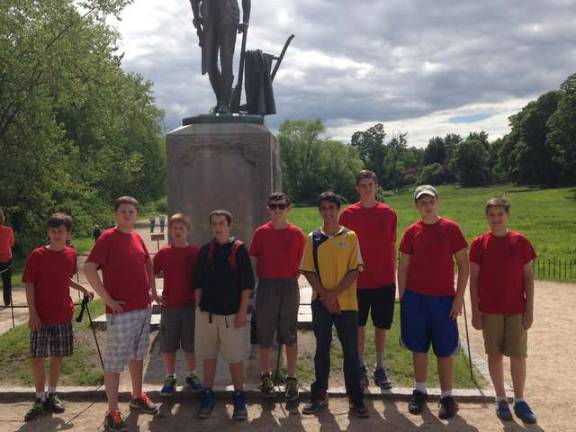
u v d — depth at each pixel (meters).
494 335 4.86
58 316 5.06
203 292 5.02
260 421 4.84
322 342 5.00
